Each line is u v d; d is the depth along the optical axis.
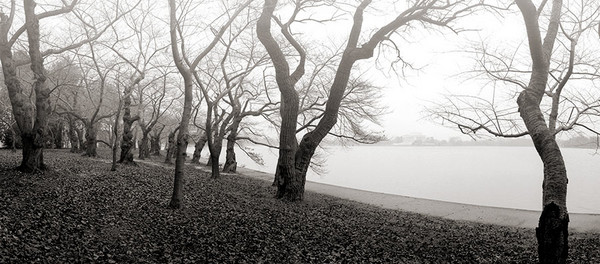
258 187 24.16
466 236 14.78
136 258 8.96
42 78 17.45
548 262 8.43
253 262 9.55
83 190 15.09
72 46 18.58
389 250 11.69
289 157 18.56
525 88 10.16
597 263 10.84
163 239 10.53
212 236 11.24
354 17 17.83
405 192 38.44
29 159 17.20
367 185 44.88
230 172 37.06
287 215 15.17
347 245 11.79
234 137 31.22
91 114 42.59
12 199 11.82
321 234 12.80
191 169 34.31
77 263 8.09
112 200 13.99
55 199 12.76
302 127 27.00
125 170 24.48
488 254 11.74
